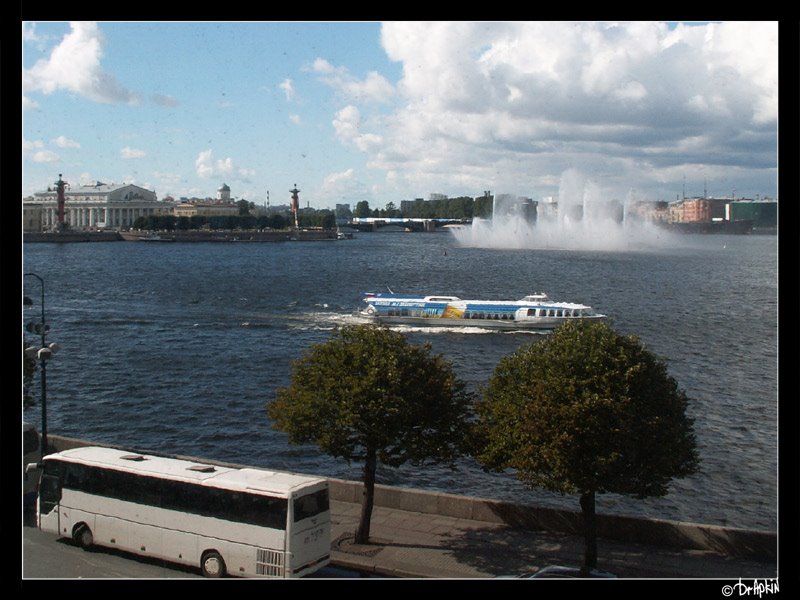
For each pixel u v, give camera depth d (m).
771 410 61.19
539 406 29.88
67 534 31.64
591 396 29.33
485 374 75.50
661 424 30.00
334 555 29.95
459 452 33.41
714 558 29.98
